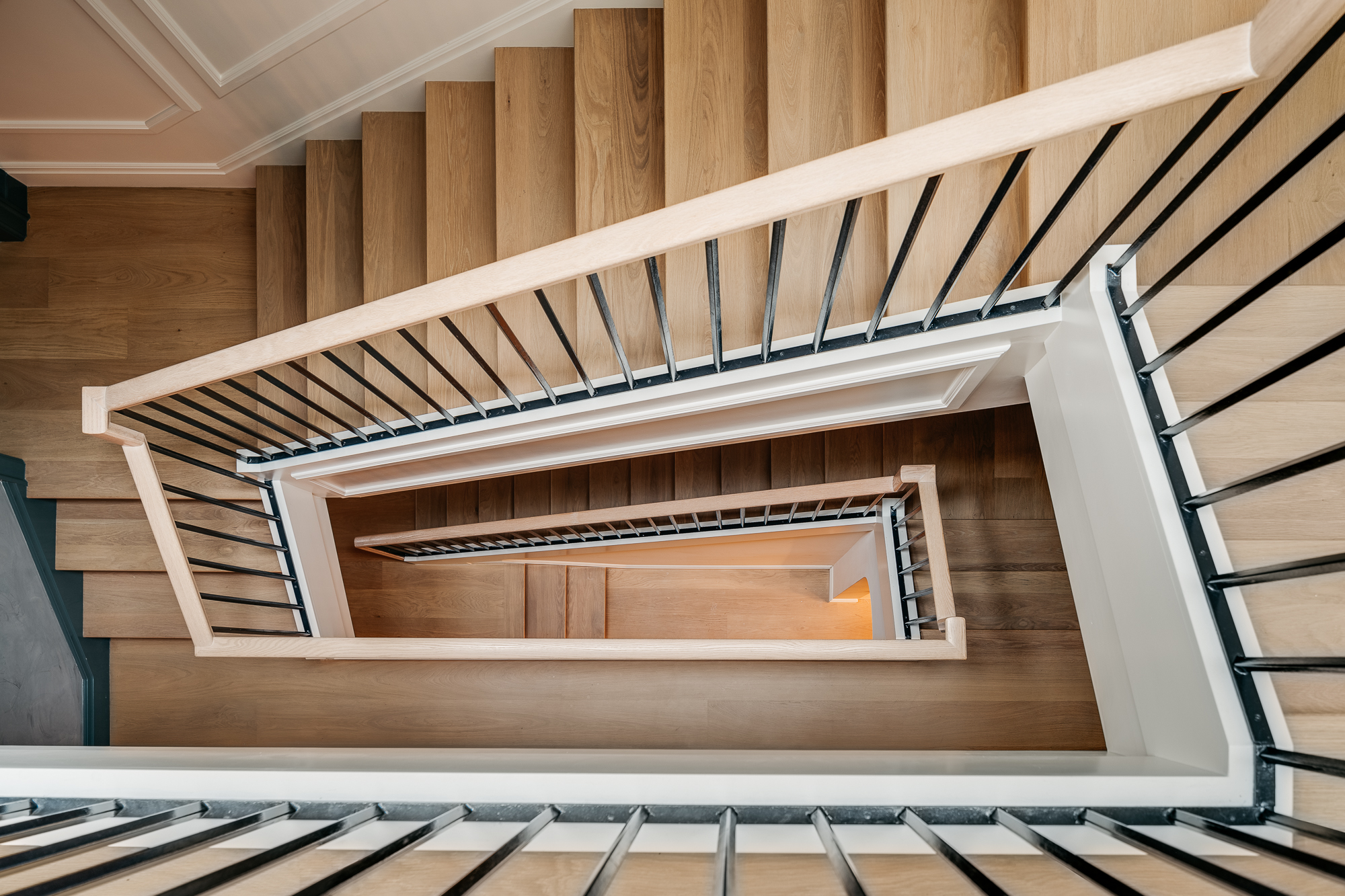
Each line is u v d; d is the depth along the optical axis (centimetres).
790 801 104
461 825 104
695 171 219
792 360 172
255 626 264
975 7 180
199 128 270
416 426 221
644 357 202
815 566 385
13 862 81
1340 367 129
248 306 307
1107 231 125
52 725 268
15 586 259
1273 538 122
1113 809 104
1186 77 86
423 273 268
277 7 223
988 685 263
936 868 89
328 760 117
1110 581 149
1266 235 144
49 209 306
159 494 183
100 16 215
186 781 110
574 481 342
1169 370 134
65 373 301
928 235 165
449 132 257
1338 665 95
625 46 234
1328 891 84
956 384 186
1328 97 143
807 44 201
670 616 387
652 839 99
